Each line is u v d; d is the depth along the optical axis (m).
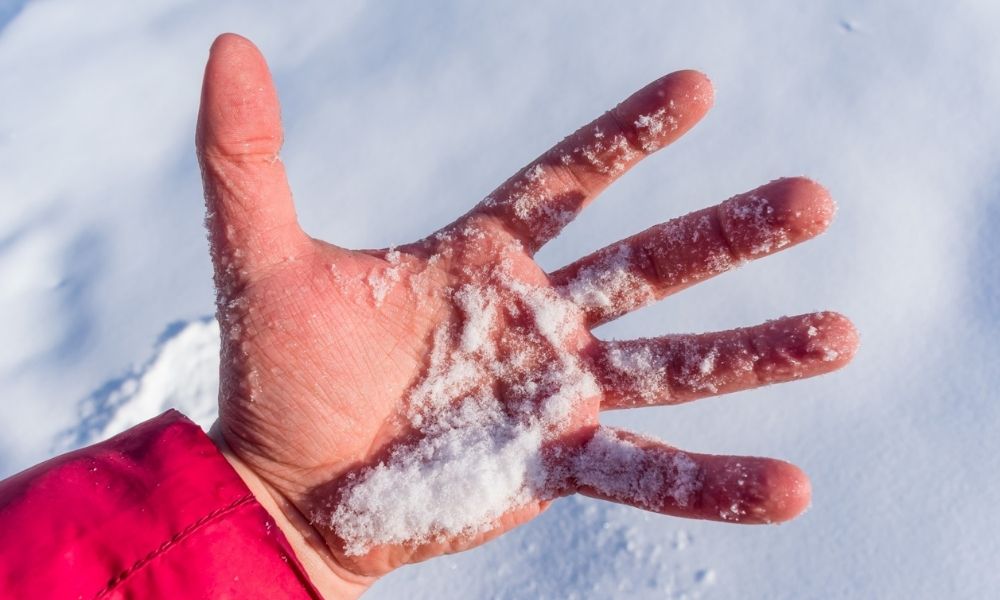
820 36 0.45
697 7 0.47
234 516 0.27
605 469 0.28
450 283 0.31
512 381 0.30
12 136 0.48
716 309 0.39
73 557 0.26
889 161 0.41
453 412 0.30
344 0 0.52
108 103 0.49
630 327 0.39
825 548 0.35
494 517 0.29
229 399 0.29
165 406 0.40
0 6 0.55
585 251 0.41
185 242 0.44
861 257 0.39
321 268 0.30
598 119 0.31
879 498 0.35
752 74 0.44
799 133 0.42
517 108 0.45
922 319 0.38
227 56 0.27
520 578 0.36
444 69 0.47
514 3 0.49
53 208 0.46
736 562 0.35
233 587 0.27
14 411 0.40
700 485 0.27
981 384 0.37
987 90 0.42
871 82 0.43
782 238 0.30
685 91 0.30
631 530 0.36
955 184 0.40
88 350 0.41
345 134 0.46
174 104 0.49
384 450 0.30
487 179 0.43
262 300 0.29
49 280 0.44
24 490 0.26
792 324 0.29
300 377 0.29
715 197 0.41
